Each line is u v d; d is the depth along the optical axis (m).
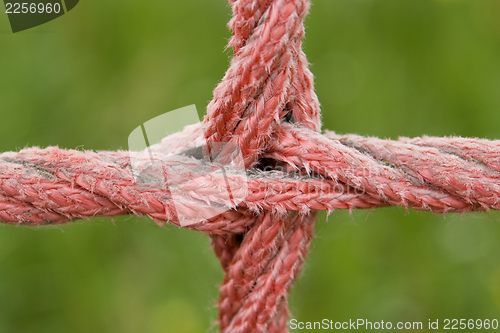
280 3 0.44
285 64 0.45
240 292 0.46
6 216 0.45
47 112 0.71
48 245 0.64
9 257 0.63
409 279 0.65
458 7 0.73
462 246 0.66
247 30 0.44
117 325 0.63
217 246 0.47
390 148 0.45
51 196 0.45
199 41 0.76
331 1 0.75
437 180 0.45
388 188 0.45
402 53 0.74
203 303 0.58
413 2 0.74
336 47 0.75
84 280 0.64
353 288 0.63
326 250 0.64
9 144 0.69
